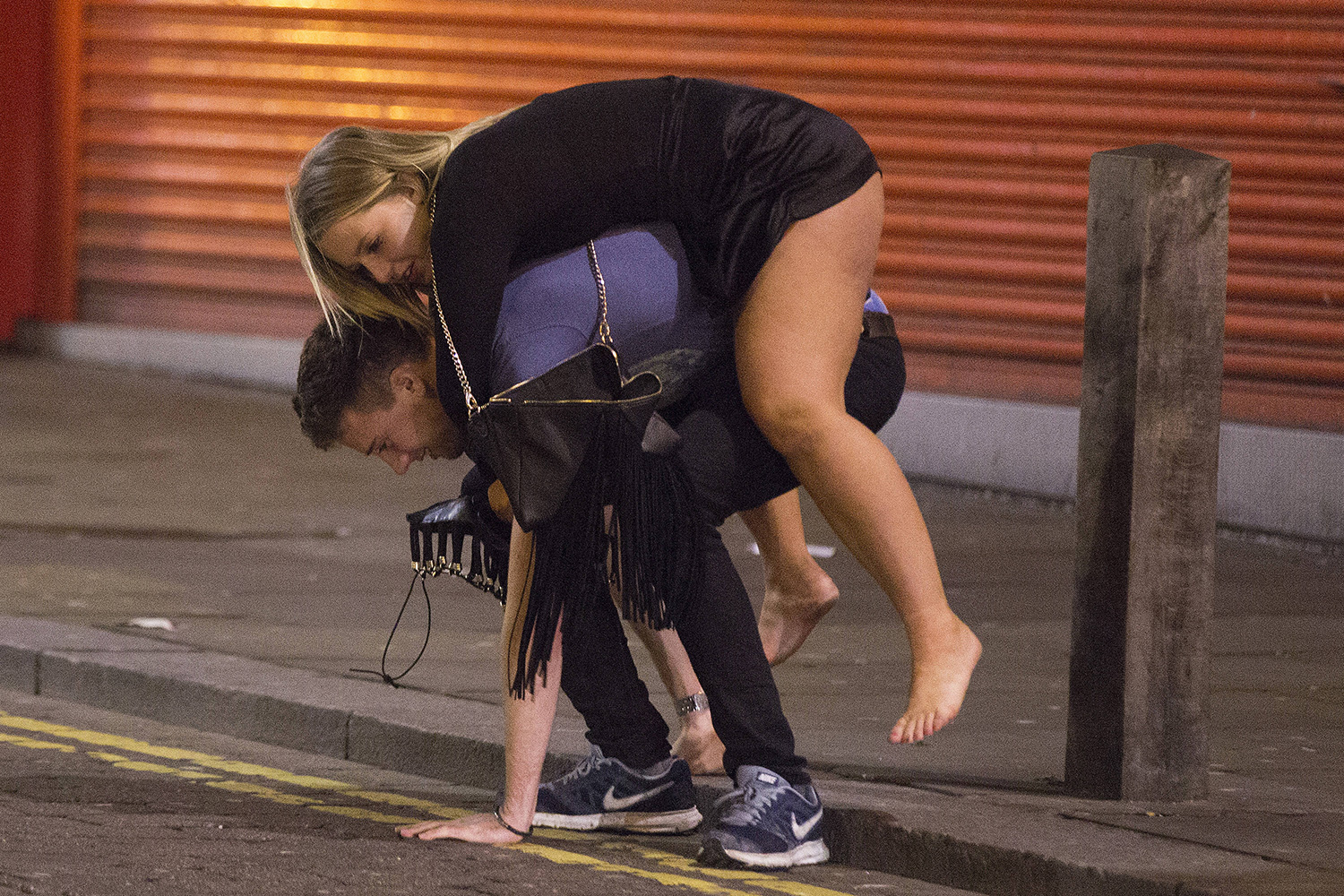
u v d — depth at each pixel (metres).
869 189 7.68
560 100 7.65
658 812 8.65
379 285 8.12
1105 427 8.52
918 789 8.72
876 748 9.67
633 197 7.62
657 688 11.13
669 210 7.64
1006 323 21.30
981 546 17.38
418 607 13.83
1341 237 18.91
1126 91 20.44
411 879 7.83
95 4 29.11
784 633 9.48
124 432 23.52
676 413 8.06
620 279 7.67
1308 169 19.06
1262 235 19.22
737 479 7.92
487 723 10.05
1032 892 7.63
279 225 28.14
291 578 14.98
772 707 8.10
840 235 7.56
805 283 7.52
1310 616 14.12
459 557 8.64
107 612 13.32
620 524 7.65
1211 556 8.59
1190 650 8.56
